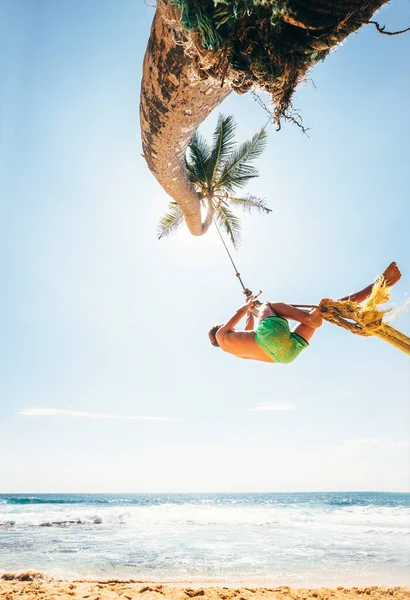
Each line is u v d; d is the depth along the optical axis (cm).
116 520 2155
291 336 372
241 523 2050
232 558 1078
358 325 319
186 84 301
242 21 224
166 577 873
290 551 1187
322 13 212
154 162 471
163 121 362
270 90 255
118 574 893
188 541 1371
